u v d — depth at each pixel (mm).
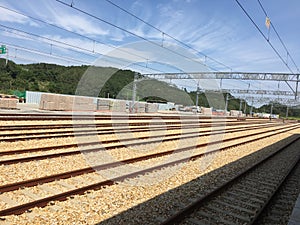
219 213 5320
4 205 4867
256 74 38500
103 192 5895
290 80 36375
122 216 4867
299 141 21141
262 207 5574
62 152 8562
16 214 4570
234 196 6348
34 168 7086
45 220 4484
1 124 14359
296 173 9422
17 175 6457
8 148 9164
